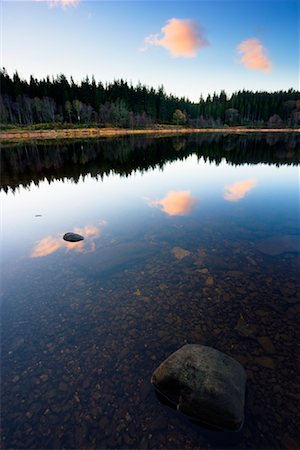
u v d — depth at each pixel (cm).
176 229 987
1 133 7625
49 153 3562
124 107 10519
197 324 503
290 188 1622
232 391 336
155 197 1508
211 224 1034
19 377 405
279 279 638
